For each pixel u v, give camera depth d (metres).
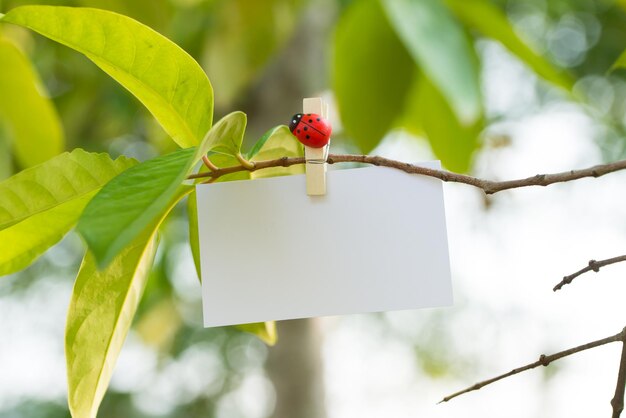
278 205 0.61
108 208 0.55
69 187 0.63
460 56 0.86
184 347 2.63
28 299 2.60
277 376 1.25
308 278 0.61
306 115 0.61
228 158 0.65
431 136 1.19
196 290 1.97
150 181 0.57
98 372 0.66
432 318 2.97
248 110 1.39
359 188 0.61
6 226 0.63
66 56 1.44
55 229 0.65
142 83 0.63
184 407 2.99
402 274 0.61
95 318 0.65
